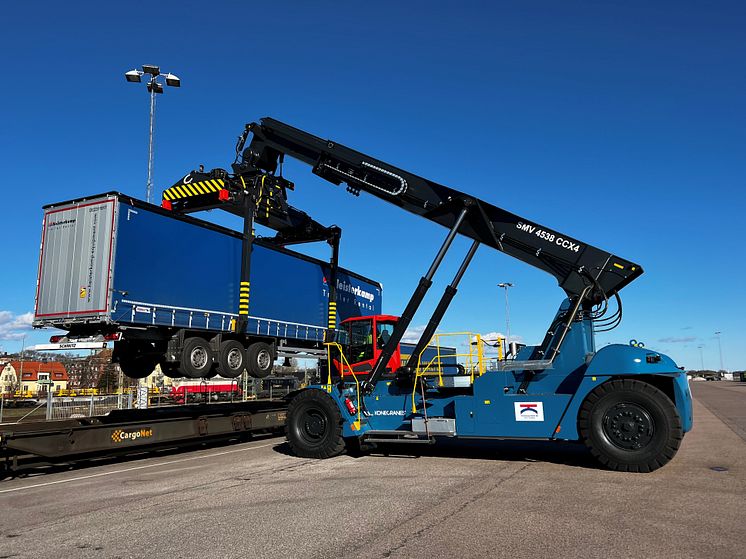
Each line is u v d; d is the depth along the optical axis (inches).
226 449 473.4
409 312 380.8
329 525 202.5
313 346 639.8
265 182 528.4
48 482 328.2
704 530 185.6
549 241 367.2
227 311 506.9
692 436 460.4
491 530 190.2
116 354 487.2
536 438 321.4
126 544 187.2
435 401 364.2
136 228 429.4
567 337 334.3
